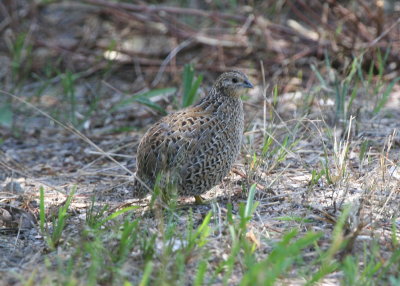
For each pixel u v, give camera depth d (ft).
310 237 21.47
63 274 22.74
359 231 23.85
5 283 22.63
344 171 30.89
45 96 51.26
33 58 55.47
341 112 38.88
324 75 47.96
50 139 43.68
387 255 23.52
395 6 58.39
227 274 21.18
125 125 45.27
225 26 56.39
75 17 59.72
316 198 29.19
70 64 55.11
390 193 27.99
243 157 34.83
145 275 20.40
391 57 50.08
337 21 52.31
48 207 30.83
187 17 59.36
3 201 32.01
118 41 57.16
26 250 25.73
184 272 22.62
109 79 54.39
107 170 36.99
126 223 23.90
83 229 25.54
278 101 42.65
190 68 41.81
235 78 30.09
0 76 54.85
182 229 26.35
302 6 56.44
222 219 27.27
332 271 22.62
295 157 32.48
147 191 29.19
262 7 57.21
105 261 23.25
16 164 38.83
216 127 29.45
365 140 33.55
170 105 45.27
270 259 21.57
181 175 28.60
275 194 29.99
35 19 57.11
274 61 51.42
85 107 49.03
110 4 54.24
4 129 46.03
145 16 55.57
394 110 42.24
